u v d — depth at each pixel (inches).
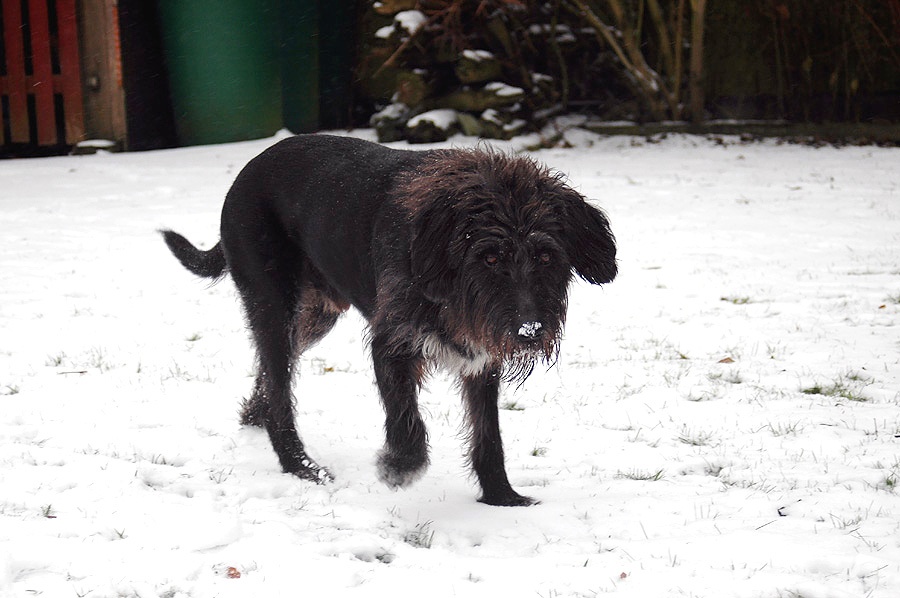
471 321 134.8
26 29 450.3
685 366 176.7
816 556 132.6
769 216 299.4
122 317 199.9
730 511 141.5
